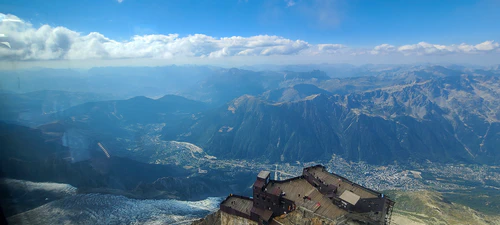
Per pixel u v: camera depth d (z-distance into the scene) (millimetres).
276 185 94000
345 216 76438
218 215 133750
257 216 89000
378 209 79312
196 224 137625
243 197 103375
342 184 90375
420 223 177250
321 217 76500
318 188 90250
